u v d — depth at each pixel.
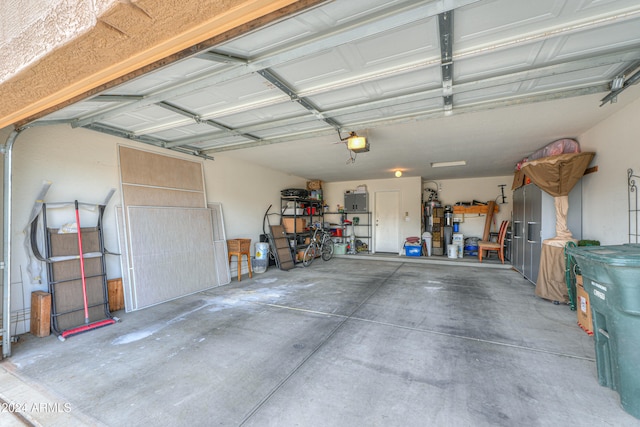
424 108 2.88
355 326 3.03
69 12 0.90
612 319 1.70
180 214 4.36
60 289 2.96
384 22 1.45
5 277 2.44
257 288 4.66
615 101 2.64
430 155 5.27
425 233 7.91
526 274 5.10
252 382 2.02
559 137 4.08
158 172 4.18
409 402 1.78
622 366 1.66
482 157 5.41
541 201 4.22
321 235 7.69
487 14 1.53
